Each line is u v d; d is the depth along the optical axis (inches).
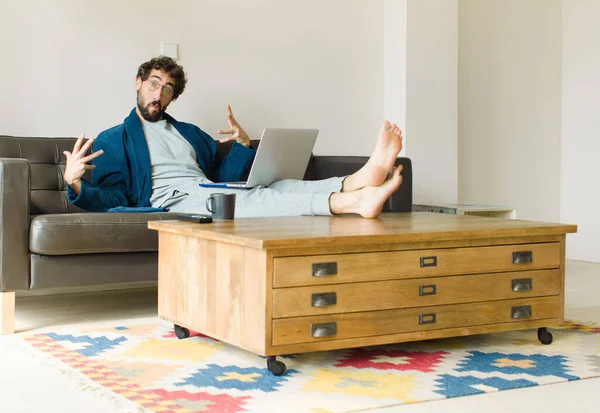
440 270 98.0
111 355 99.3
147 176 139.5
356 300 92.4
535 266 105.3
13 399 80.9
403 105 180.5
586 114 207.0
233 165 150.8
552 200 212.7
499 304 102.7
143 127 145.2
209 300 97.7
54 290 151.6
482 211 166.6
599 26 203.0
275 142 130.2
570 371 92.3
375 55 185.3
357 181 120.3
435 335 98.0
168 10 159.8
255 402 79.4
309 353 100.9
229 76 167.0
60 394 82.6
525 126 207.6
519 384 86.4
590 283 166.6
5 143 135.5
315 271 89.5
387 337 94.7
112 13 154.1
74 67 150.8
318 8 177.3
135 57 156.7
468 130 198.5
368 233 92.7
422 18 180.9
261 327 87.4
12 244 111.3
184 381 87.1
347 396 81.7
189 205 133.8
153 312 131.8
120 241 116.7
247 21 168.7
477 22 198.8
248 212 122.1
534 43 208.1
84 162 124.7
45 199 136.6
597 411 77.8
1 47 144.0
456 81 185.2
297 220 110.3
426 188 183.0
